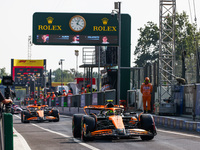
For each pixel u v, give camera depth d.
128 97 94.75
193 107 57.91
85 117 33.91
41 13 93.31
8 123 18.05
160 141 33.19
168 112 71.00
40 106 80.00
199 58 75.00
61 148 29.47
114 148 28.50
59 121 79.12
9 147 18.00
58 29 93.75
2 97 16.95
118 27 95.44
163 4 87.56
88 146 30.17
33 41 92.94
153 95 81.88
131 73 103.75
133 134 32.31
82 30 94.50
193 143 31.42
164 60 88.56
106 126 34.84
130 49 100.19
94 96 94.25
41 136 41.50
